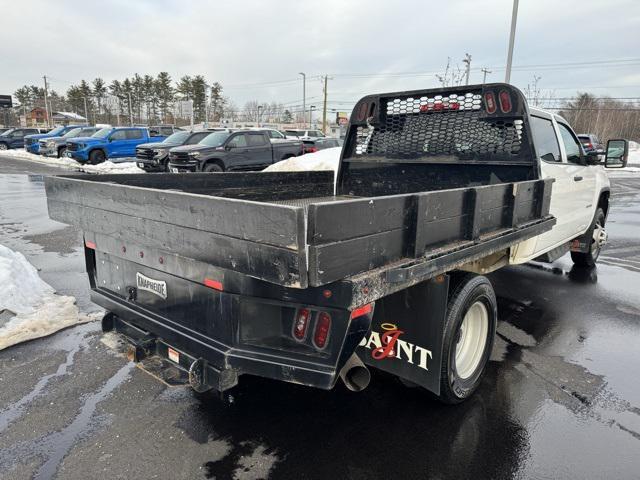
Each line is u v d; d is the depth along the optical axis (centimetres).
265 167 1612
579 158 550
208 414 295
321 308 214
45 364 360
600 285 587
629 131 6353
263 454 257
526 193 332
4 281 465
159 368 268
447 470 246
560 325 454
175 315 265
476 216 266
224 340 240
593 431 282
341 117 5762
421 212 221
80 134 2591
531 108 416
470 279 293
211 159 1484
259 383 337
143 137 2294
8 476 238
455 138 427
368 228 196
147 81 8719
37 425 281
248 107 9638
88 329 427
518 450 263
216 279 235
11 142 3588
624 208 1330
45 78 8462
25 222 960
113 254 296
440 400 302
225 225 195
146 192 235
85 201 284
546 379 346
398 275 208
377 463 251
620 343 412
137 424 283
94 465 246
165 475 239
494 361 375
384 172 475
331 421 290
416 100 446
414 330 278
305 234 171
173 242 225
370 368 363
